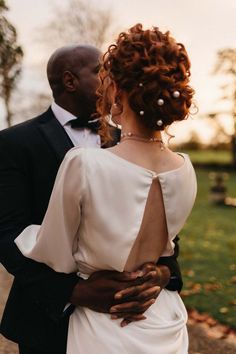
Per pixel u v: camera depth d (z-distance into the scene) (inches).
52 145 84.6
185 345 70.9
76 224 65.1
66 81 94.7
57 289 69.1
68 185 63.3
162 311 69.4
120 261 64.2
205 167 1781.5
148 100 63.5
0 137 83.3
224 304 205.3
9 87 325.1
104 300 66.5
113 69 65.8
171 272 74.2
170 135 67.6
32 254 68.3
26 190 81.7
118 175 63.2
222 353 156.5
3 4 288.0
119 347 64.6
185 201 68.1
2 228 77.4
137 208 63.7
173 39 66.7
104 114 69.1
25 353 83.0
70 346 68.5
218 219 530.9
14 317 82.9
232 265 287.3
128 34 66.1
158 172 66.2
